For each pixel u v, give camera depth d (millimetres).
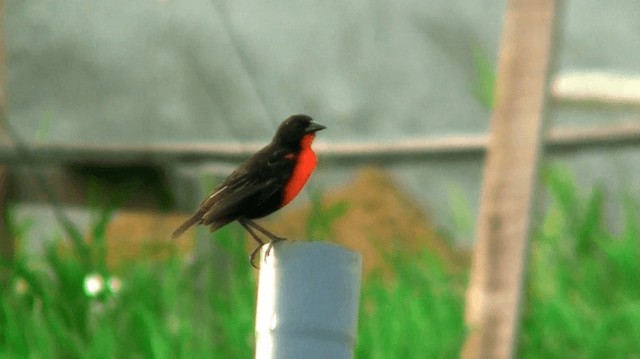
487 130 23844
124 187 13516
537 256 13992
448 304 12734
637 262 13742
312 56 25031
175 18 25141
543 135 11727
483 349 11648
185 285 12305
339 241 18141
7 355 11547
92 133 24547
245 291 12125
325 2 25297
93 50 25141
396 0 25188
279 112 24359
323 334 4512
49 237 15891
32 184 13438
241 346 11594
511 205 11727
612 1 23984
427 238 18594
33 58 25094
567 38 23844
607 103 13898
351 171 20000
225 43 24875
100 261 12305
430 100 24516
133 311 11859
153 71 24891
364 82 24812
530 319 12703
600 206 14508
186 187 13586
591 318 13125
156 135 24453
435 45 24891
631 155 20234
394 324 12156
